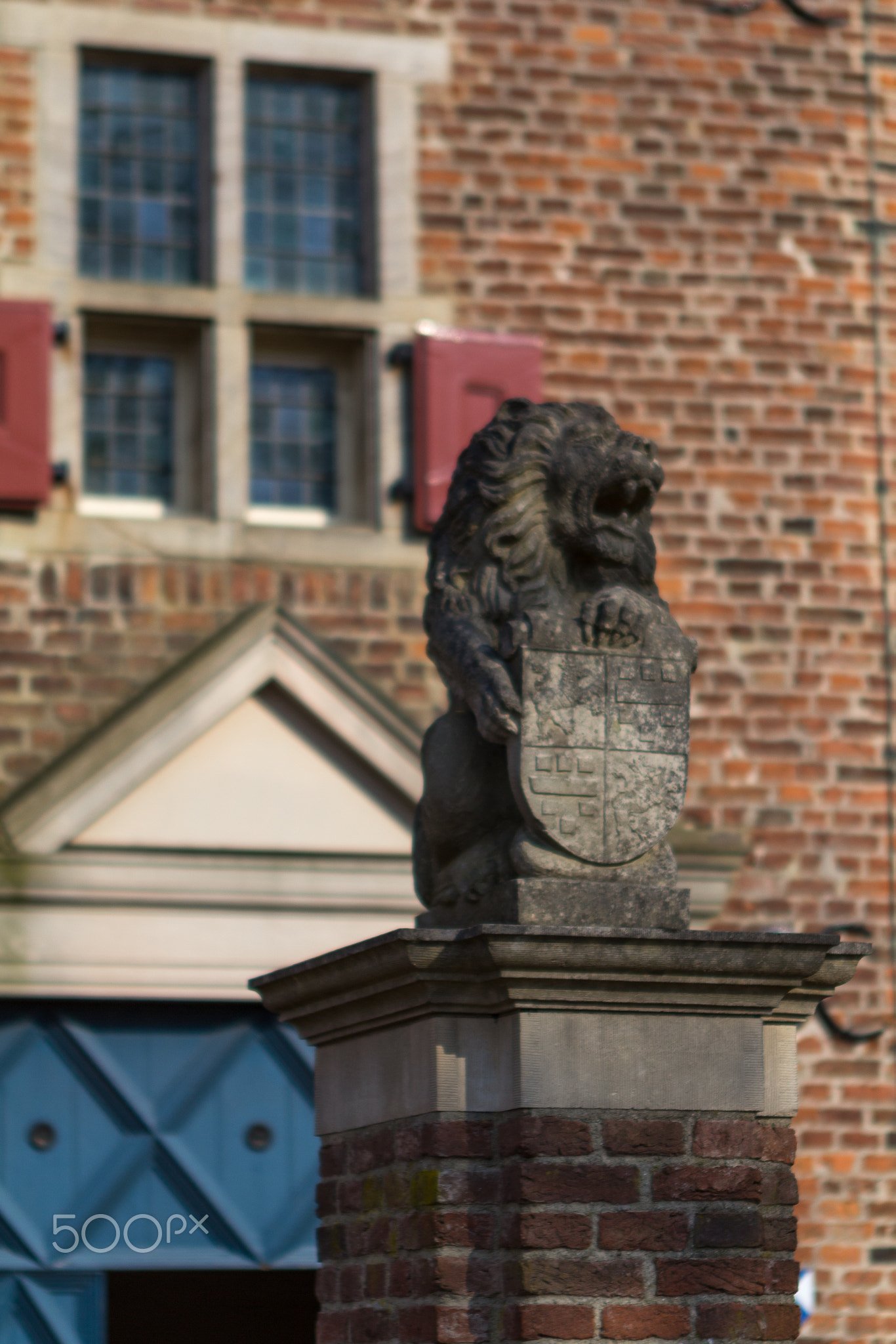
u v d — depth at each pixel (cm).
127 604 2339
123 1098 2272
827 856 2464
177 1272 2369
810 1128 2386
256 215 2530
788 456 2550
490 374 2455
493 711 1151
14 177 2398
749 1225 1118
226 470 2398
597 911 1143
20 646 2298
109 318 2419
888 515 2569
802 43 2653
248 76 2534
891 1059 2425
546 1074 1101
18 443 2314
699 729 2462
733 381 2550
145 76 2512
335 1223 1242
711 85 2614
